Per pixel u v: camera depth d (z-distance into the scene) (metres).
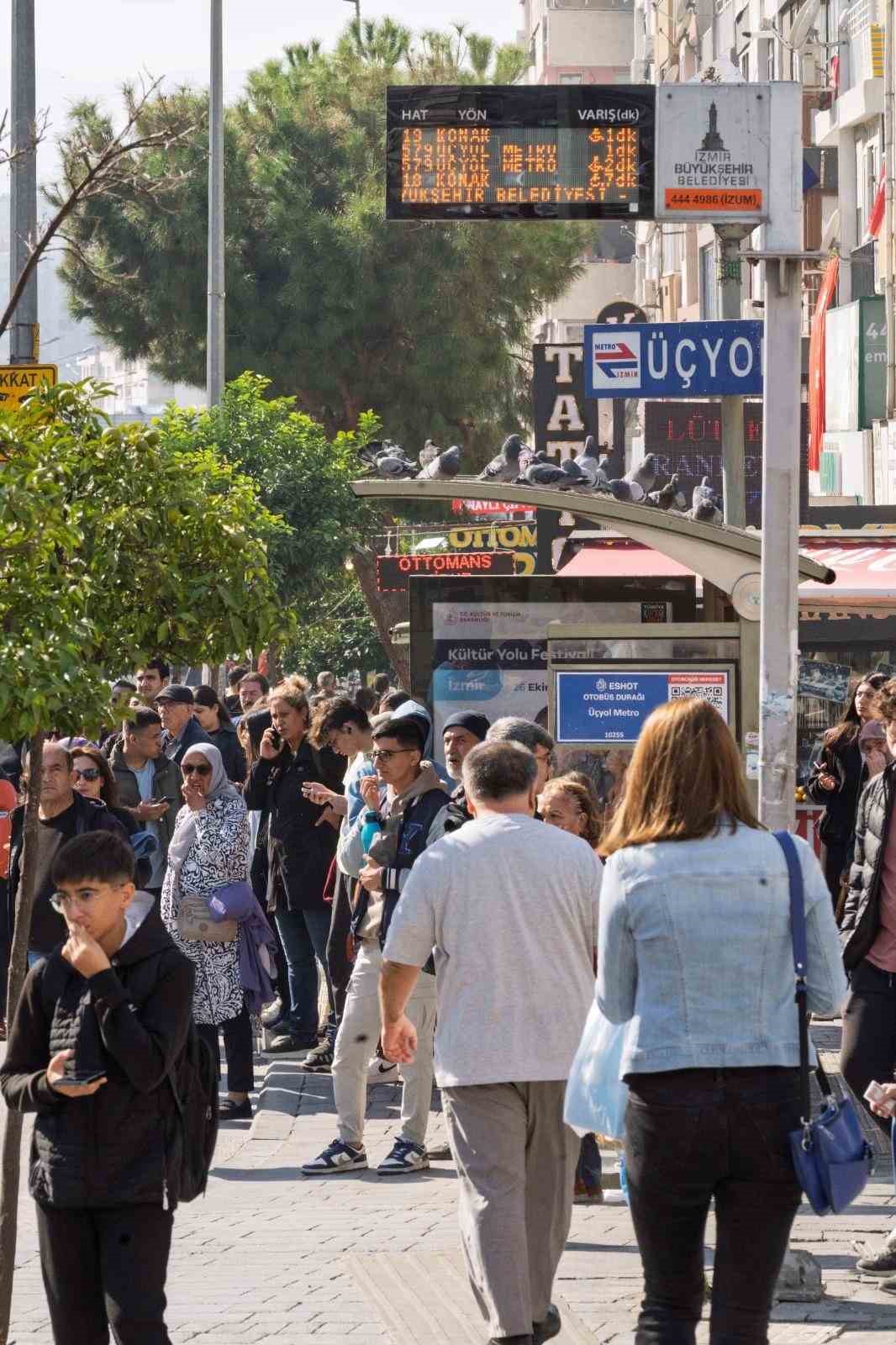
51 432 15.06
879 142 82.81
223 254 79.19
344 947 27.02
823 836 28.62
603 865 14.15
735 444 25.53
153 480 15.76
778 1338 14.52
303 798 28.09
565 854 13.97
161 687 33.25
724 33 112.19
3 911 29.38
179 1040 11.84
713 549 25.19
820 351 84.56
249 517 16.70
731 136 18.70
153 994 11.88
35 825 14.77
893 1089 13.68
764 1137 10.97
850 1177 10.98
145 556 15.83
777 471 17.59
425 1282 16.33
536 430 68.00
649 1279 11.30
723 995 11.07
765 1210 11.05
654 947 11.16
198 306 87.69
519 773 14.20
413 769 20.67
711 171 18.73
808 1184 10.88
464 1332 14.90
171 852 24.67
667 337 23.59
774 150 18.64
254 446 65.75
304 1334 14.91
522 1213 13.51
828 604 35.34
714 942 11.09
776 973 11.20
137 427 15.69
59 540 14.23
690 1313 11.27
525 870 13.85
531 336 94.12
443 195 20.97
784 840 11.41
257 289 88.44
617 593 28.27
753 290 107.06
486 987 13.74
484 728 20.69
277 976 29.83
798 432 17.67
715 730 11.49
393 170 21.08
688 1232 11.17
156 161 66.38
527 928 13.80
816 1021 28.67
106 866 11.80
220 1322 15.25
